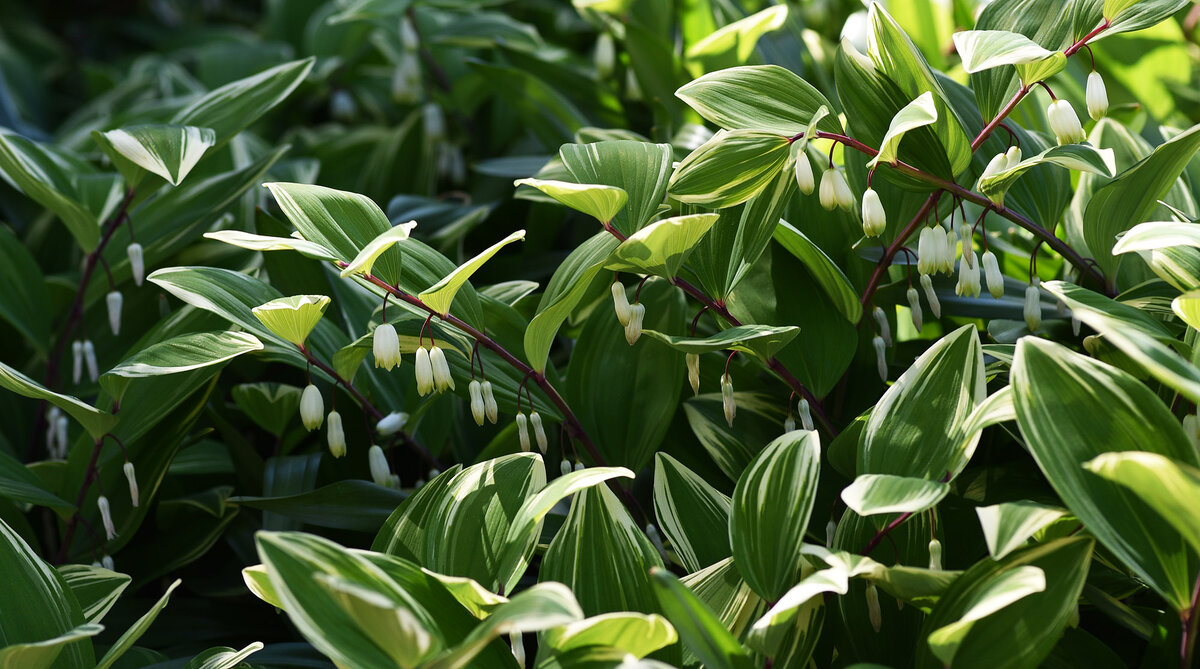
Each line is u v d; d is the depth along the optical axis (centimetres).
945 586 133
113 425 147
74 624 140
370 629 130
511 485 140
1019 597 129
